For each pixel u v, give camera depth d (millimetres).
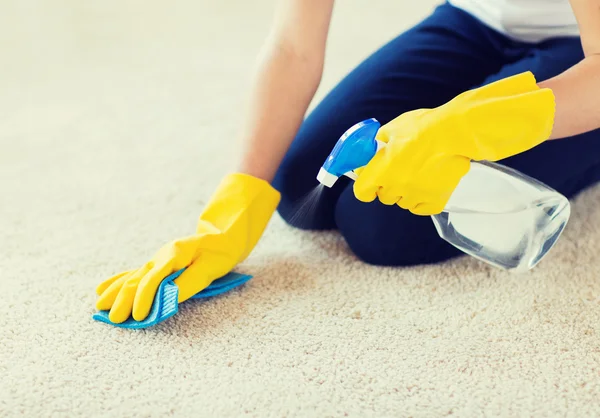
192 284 1330
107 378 1254
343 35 2430
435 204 1228
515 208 1277
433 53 1505
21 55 2381
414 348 1293
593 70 1239
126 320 1325
